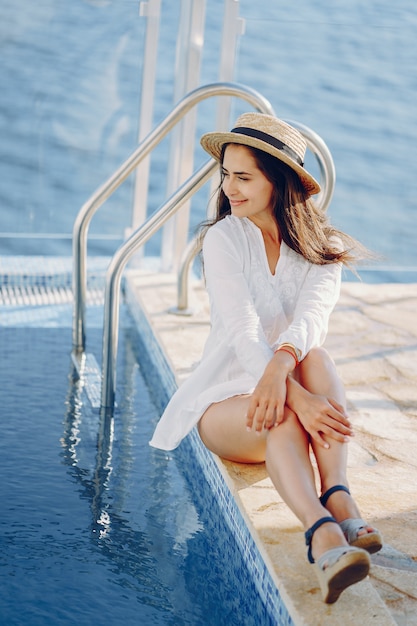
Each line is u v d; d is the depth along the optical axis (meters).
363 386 3.73
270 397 2.34
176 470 3.27
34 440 3.39
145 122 5.46
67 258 5.63
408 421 3.38
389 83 5.45
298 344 2.48
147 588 2.50
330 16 5.39
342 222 5.59
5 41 5.21
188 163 5.19
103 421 3.62
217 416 2.64
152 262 5.72
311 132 3.77
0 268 5.34
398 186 5.55
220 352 2.72
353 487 2.79
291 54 5.42
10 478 3.08
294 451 2.27
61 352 4.38
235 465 2.82
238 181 2.60
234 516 2.74
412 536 2.52
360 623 2.07
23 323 4.80
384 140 5.52
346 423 2.31
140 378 4.15
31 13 5.20
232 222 2.74
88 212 4.19
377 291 5.23
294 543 2.41
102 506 2.95
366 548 2.15
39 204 5.50
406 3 5.38
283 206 2.65
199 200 7.36
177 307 4.60
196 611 2.42
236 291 2.64
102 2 5.27
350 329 4.50
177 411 2.76
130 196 5.57
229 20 5.12
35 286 5.38
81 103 5.38
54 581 2.50
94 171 5.50
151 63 5.38
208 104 9.84
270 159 2.57
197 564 2.65
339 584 2.05
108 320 3.65
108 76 5.38
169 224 5.39
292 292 2.71
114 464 3.26
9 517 2.82
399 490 2.80
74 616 2.35
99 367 4.22
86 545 2.70
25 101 5.32
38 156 5.42
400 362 4.06
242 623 2.37
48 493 3.00
